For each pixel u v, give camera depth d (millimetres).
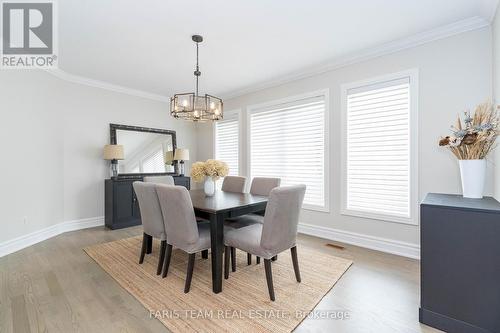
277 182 2961
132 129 4621
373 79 3041
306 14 2303
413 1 2117
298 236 3596
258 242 1992
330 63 3375
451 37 2512
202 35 2666
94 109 4176
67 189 3867
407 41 2740
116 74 3838
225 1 2111
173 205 2051
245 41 2801
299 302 1886
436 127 2602
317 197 3637
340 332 1567
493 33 2242
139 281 2221
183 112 2691
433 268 1658
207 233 2242
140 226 4176
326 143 3486
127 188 4117
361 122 3164
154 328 1602
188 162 5613
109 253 2902
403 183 2844
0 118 2887
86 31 2578
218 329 1583
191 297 1958
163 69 3637
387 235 2951
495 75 2164
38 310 1789
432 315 1646
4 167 2922
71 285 2152
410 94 2756
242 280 2242
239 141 4789
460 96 2467
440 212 1642
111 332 1563
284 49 2992
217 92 4777
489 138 1912
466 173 1999
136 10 2223
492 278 1492
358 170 3197
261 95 4410
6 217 2930
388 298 1951
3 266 2541
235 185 3449
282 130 4090
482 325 1514
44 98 3451
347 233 3285
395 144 2895
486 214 1506
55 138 3643
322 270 2434
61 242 3305
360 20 2396
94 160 4172
